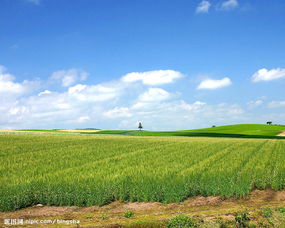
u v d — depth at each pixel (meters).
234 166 20.55
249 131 104.75
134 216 11.30
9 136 55.97
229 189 14.34
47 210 12.46
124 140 50.69
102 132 110.31
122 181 15.91
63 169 20.66
